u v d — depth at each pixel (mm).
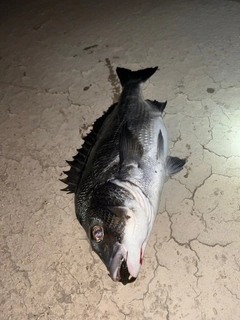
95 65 653
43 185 546
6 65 715
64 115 609
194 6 689
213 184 482
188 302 420
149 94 581
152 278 441
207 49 614
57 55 697
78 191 422
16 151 592
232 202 465
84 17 750
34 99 647
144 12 708
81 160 468
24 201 538
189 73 590
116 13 730
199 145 515
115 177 403
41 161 570
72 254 480
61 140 584
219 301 414
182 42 635
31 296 464
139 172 409
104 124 488
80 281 460
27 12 809
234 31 630
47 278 471
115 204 386
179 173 497
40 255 489
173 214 473
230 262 432
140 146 427
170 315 418
